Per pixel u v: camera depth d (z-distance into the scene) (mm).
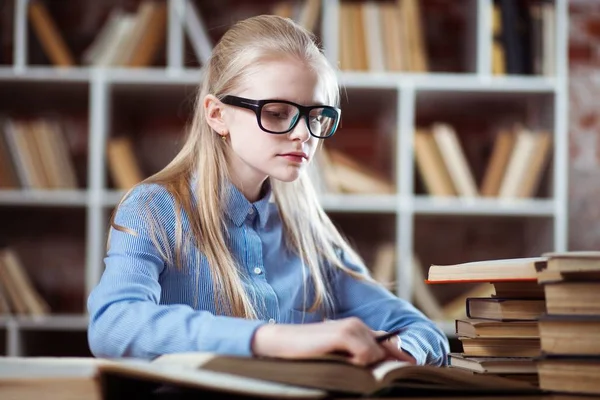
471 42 2949
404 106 2775
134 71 2766
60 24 3086
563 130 2773
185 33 2818
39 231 3121
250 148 1171
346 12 2801
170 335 913
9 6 3025
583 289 800
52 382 750
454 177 2791
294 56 1187
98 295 1062
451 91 2830
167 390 812
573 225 3131
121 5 3107
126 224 1213
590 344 791
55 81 2773
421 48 2824
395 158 2826
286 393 671
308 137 1154
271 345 822
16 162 2775
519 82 2777
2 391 738
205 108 1266
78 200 2750
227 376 728
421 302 2777
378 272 2779
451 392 762
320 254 1425
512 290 938
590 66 3160
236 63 1217
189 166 1346
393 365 775
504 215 2834
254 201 1354
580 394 786
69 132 3137
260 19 1299
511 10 2801
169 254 1231
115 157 2787
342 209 2770
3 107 3111
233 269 1264
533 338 914
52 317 2750
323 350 792
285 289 1352
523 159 2805
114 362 734
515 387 784
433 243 3178
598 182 3137
